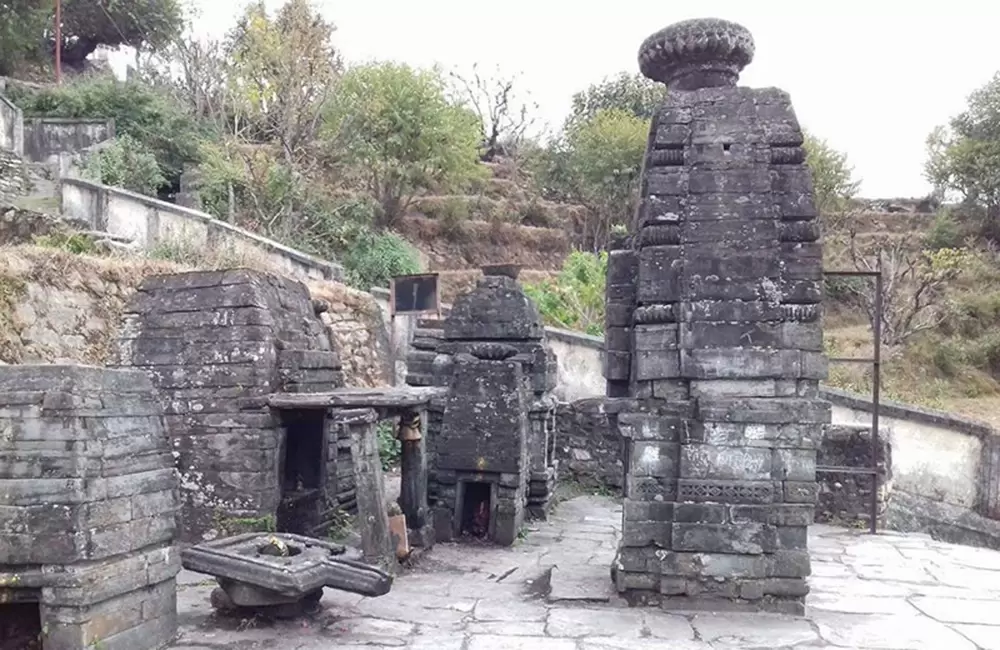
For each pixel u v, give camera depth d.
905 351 20.38
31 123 22.05
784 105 6.76
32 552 4.69
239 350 7.99
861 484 10.66
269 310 8.27
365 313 15.66
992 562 8.48
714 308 6.56
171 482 5.57
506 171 32.09
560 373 14.91
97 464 4.86
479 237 26.78
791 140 6.68
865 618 6.33
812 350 6.48
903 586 7.41
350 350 14.87
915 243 25.72
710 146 6.73
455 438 9.27
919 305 20.69
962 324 21.17
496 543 9.04
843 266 23.03
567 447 13.60
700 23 6.91
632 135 27.22
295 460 8.88
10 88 24.56
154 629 5.34
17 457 4.80
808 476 6.41
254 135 24.00
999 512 11.43
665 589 6.47
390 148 23.16
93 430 4.89
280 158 22.52
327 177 23.75
